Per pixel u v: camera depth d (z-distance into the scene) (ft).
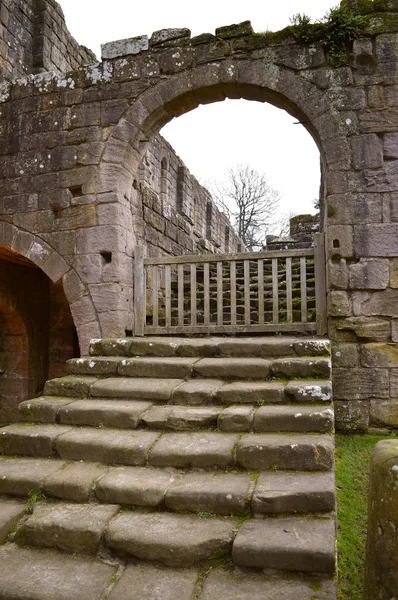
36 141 23.16
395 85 19.07
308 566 8.27
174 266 33.50
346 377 18.51
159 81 21.80
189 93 21.54
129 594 8.11
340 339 18.74
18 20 32.09
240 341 17.48
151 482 10.62
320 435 11.80
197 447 11.58
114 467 11.69
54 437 12.55
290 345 16.40
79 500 10.62
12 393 32.60
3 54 30.19
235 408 13.21
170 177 41.93
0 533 9.88
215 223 54.80
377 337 18.43
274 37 20.38
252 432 12.29
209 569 8.71
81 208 22.26
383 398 18.22
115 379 15.89
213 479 10.69
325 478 10.29
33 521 9.84
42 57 33.50
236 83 20.79
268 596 7.86
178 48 21.61
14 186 23.30
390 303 18.45
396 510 8.02
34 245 22.81
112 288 21.49
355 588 9.72
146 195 27.89
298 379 14.71
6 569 8.94
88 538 9.39
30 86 23.49
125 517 9.96
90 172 22.26
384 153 18.93
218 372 15.47
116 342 18.38
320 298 19.56
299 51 20.06
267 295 28.40
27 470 11.59
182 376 15.72
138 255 22.52
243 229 120.16
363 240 18.74
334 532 8.86
